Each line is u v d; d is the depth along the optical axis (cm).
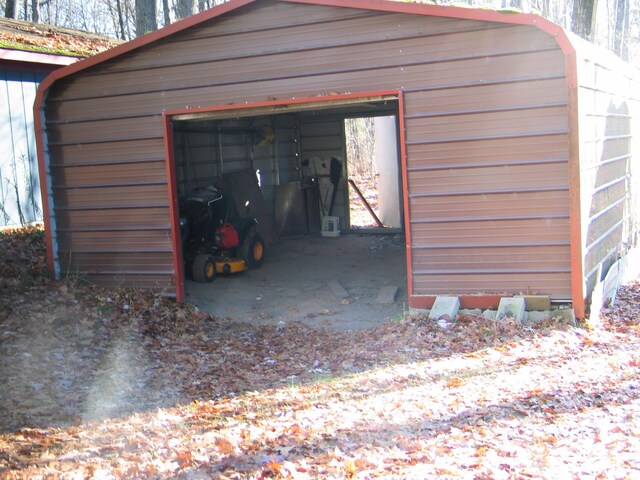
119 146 1002
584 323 841
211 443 528
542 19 811
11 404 593
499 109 848
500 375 693
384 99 896
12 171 1212
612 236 1070
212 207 1237
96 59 982
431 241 891
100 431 555
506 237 862
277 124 1622
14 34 1316
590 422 568
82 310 895
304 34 911
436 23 861
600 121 957
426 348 794
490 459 483
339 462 476
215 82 949
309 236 1639
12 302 876
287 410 614
